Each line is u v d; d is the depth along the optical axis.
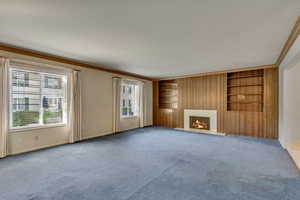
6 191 2.12
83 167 2.90
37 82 4.07
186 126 6.82
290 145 3.62
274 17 2.21
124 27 2.54
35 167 2.88
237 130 5.66
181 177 2.53
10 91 3.54
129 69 5.73
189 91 6.76
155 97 7.95
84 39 3.02
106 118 5.71
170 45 3.32
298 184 2.32
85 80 5.02
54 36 2.89
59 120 4.52
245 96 5.66
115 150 3.90
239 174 2.64
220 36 2.86
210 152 3.77
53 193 2.08
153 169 2.83
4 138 3.38
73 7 1.99
